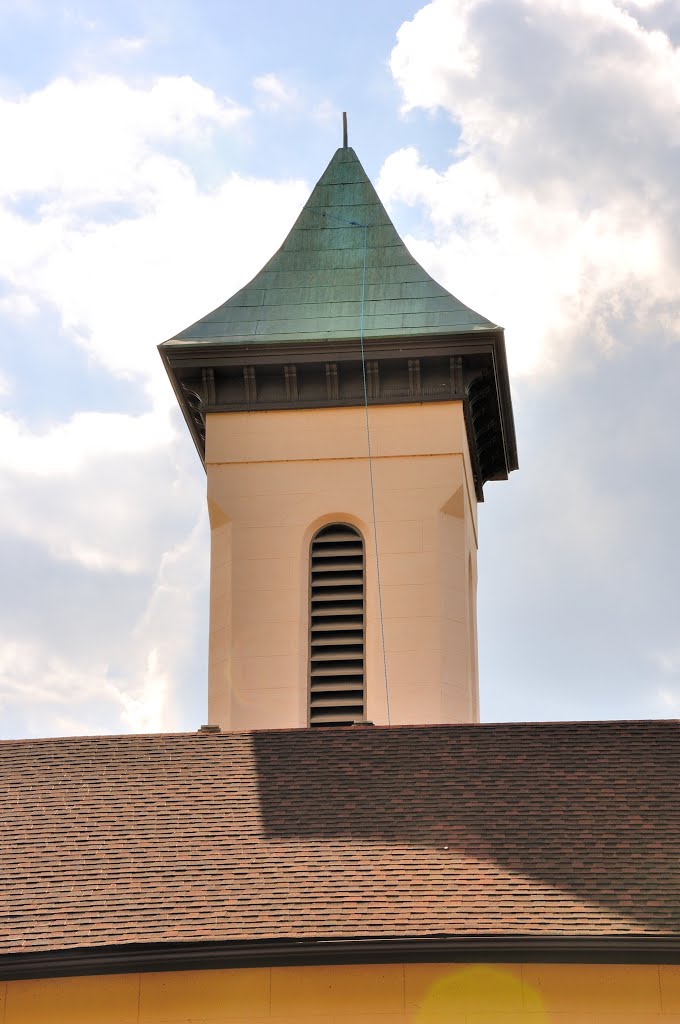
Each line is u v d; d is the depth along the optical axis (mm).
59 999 28594
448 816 31938
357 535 44562
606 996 28125
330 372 45125
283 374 45250
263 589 44031
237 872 30406
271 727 42781
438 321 45531
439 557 43938
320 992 28438
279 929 28375
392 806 32438
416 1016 28203
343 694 43094
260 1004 28422
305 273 47531
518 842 30922
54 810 33188
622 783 32875
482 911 28688
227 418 45375
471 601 46594
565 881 29594
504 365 45938
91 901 29750
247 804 32938
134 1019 28453
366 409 45125
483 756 34250
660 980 28156
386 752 34656
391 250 48000
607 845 30688
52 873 30766
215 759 34938
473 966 28375
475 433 47500
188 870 30594
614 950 27906
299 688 43125
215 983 28594
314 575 44281
